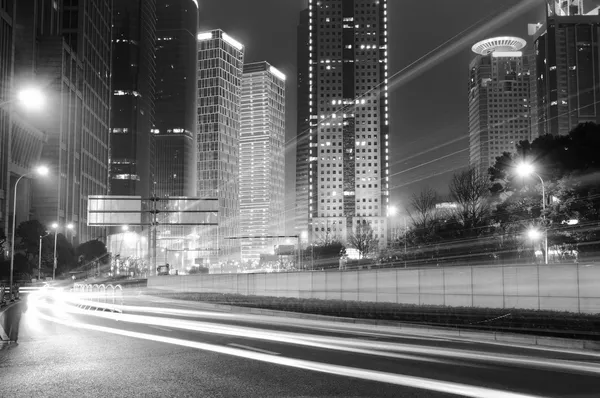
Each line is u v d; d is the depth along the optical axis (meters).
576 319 28.69
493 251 71.56
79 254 126.75
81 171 148.00
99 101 168.38
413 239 91.62
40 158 128.00
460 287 39.31
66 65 138.12
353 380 12.95
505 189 63.47
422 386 12.30
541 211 55.59
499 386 12.37
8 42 107.69
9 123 106.00
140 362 15.66
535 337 21.34
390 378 13.22
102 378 13.32
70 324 28.08
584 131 56.16
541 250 62.28
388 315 35.38
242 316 34.88
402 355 17.22
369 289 46.12
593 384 12.68
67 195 135.62
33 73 127.06
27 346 19.27
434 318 32.78
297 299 47.56
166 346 19.16
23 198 119.06
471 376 13.56
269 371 14.13
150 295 63.50
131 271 161.75
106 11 178.00
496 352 18.36
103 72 173.75
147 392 11.74
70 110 139.25
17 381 13.02
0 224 104.75
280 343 20.11
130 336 22.41
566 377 13.55
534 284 35.16
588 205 54.69
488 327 27.42
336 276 49.25
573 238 55.84
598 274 32.59
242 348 18.64
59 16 147.50
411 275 42.97
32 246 106.62
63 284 92.75
